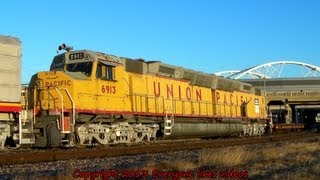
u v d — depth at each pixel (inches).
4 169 566.6
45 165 607.8
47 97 879.1
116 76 969.5
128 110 998.4
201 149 911.0
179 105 1211.2
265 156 740.0
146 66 1093.1
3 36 753.6
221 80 1502.2
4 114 743.1
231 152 696.4
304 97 3459.6
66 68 932.6
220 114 1459.2
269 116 2007.9
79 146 887.1
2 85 734.5
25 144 791.7
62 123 835.4
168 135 1137.4
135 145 949.2
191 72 1306.6
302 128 2775.6
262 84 4259.4
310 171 540.4
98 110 909.2
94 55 920.3
